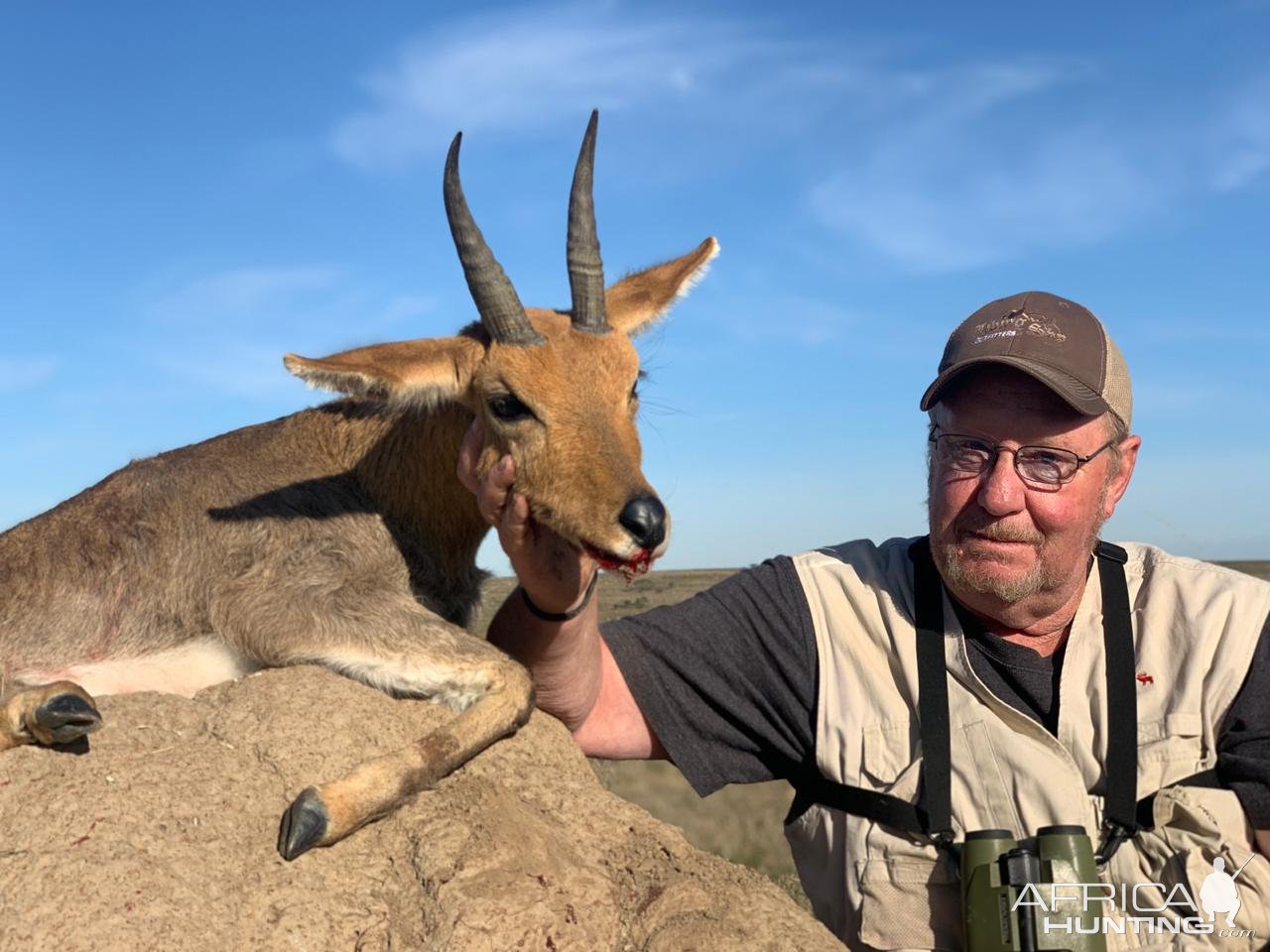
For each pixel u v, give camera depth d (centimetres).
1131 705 97
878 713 103
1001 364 96
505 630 106
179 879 81
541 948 83
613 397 106
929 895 97
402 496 117
